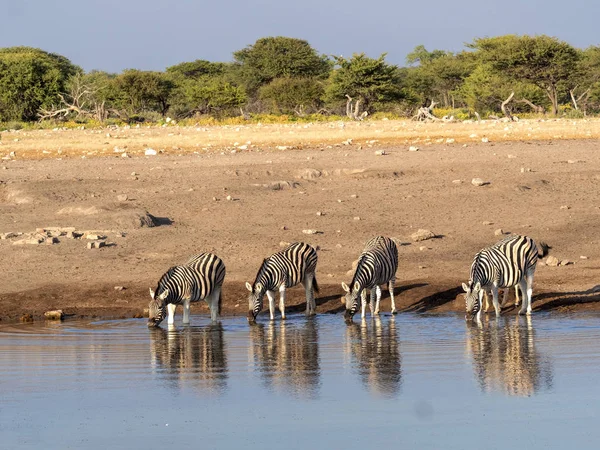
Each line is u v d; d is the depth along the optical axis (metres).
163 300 42.69
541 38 196.38
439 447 22.08
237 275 55.69
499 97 194.00
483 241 63.56
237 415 25.36
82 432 23.88
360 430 23.64
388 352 34.84
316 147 101.94
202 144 106.56
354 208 72.69
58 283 54.03
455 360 32.78
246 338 39.28
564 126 119.38
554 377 29.41
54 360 33.97
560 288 50.84
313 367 32.09
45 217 69.88
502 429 23.52
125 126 157.50
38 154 101.25
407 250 61.75
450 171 83.38
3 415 25.70
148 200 74.69
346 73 199.62
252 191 77.50
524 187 76.81
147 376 30.91
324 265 58.22
